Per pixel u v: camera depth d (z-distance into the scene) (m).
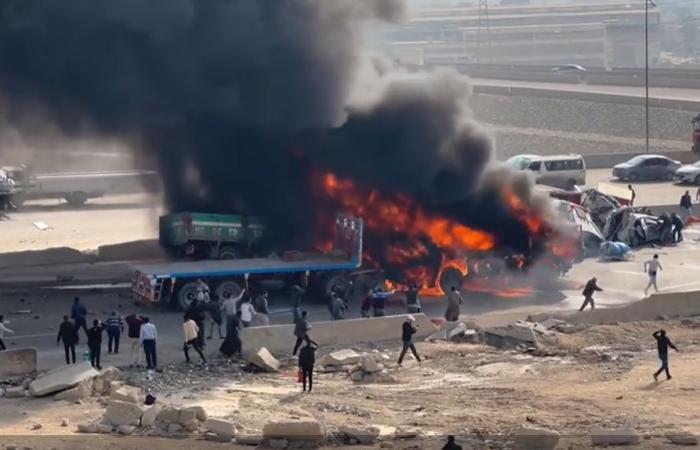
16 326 158.00
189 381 132.25
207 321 155.88
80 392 124.62
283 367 140.00
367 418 117.06
